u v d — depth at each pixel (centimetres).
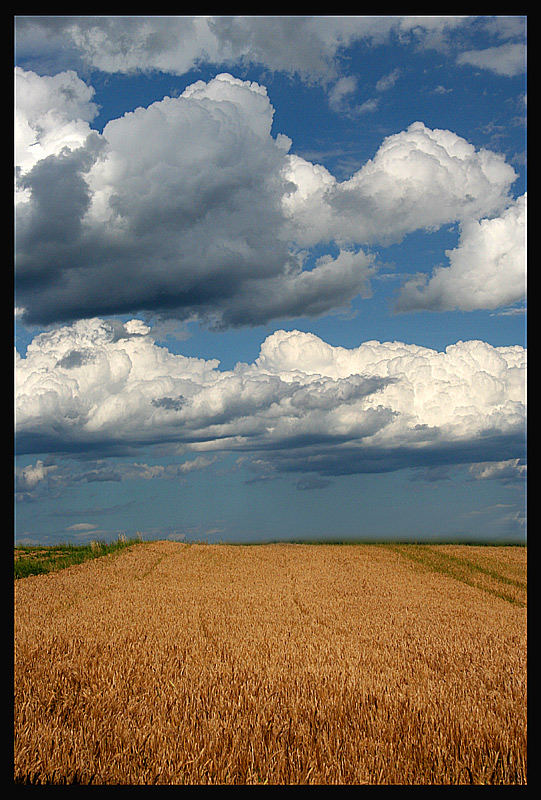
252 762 603
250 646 1166
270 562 3284
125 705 763
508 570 3170
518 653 1191
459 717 730
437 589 2459
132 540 3891
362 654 1109
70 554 3222
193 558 3328
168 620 1473
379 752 620
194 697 792
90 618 1483
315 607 1822
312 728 702
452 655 1149
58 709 740
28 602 1791
